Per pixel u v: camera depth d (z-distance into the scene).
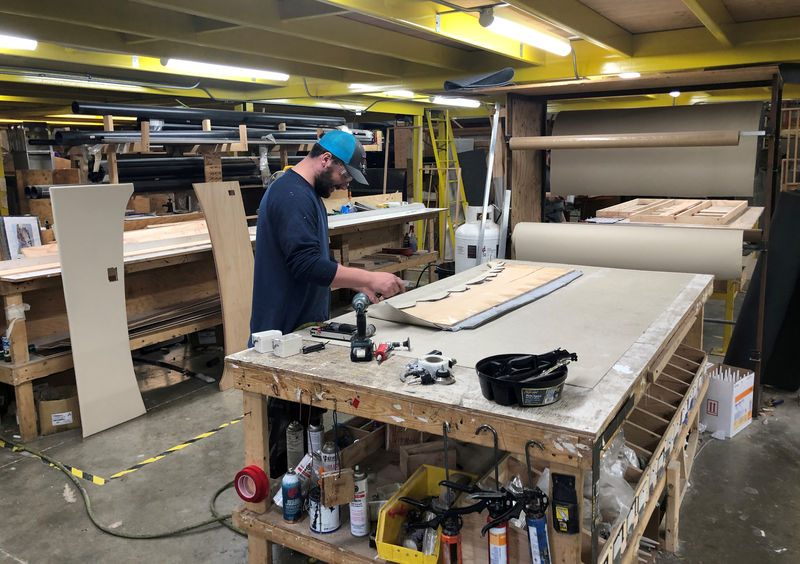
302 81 7.84
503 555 1.51
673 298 2.51
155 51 5.21
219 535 2.61
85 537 2.60
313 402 1.74
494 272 3.01
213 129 5.25
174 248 4.23
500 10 4.46
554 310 2.34
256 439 1.95
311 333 2.10
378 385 1.61
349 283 2.22
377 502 1.92
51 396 3.76
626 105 9.14
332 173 2.32
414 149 9.77
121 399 3.70
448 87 3.73
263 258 2.34
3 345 3.54
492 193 4.84
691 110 3.88
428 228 7.25
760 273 3.85
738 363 4.15
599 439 1.37
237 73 6.84
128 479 3.06
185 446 3.41
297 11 4.20
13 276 3.32
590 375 1.64
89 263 3.41
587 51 5.85
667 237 3.45
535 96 4.08
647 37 5.47
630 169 4.11
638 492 1.83
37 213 6.62
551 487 1.44
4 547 2.54
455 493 1.76
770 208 3.47
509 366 1.51
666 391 2.56
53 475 3.12
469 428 1.48
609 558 1.59
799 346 3.99
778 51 5.05
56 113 10.44
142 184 5.27
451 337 2.02
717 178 3.88
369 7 3.81
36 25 4.47
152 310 4.55
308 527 1.92
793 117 7.97
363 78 7.14
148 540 2.58
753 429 3.57
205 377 4.42
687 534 2.57
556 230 3.74
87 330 3.47
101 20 4.11
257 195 6.93
